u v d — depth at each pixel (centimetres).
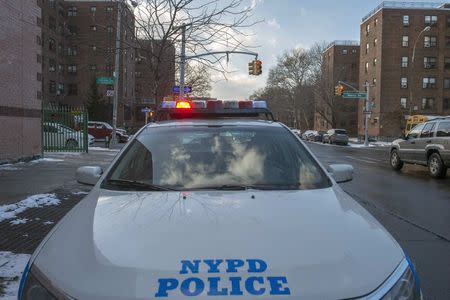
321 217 293
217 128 450
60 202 955
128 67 7144
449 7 6681
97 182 394
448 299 488
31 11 1830
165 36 1201
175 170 387
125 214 300
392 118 6384
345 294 224
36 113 1903
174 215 294
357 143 5938
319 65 8588
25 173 1474
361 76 7381
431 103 6569
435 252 664
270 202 320
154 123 482
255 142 428
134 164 398
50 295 237
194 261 238
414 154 1767
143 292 220
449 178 1625
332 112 7731
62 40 7231
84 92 7269
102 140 4219
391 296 237
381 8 6531
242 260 238
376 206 1041
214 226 274
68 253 261
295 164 402
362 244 264
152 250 249
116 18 1485
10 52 1672
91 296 223
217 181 373
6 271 525
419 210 993
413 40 6531
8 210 856
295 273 231
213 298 216
